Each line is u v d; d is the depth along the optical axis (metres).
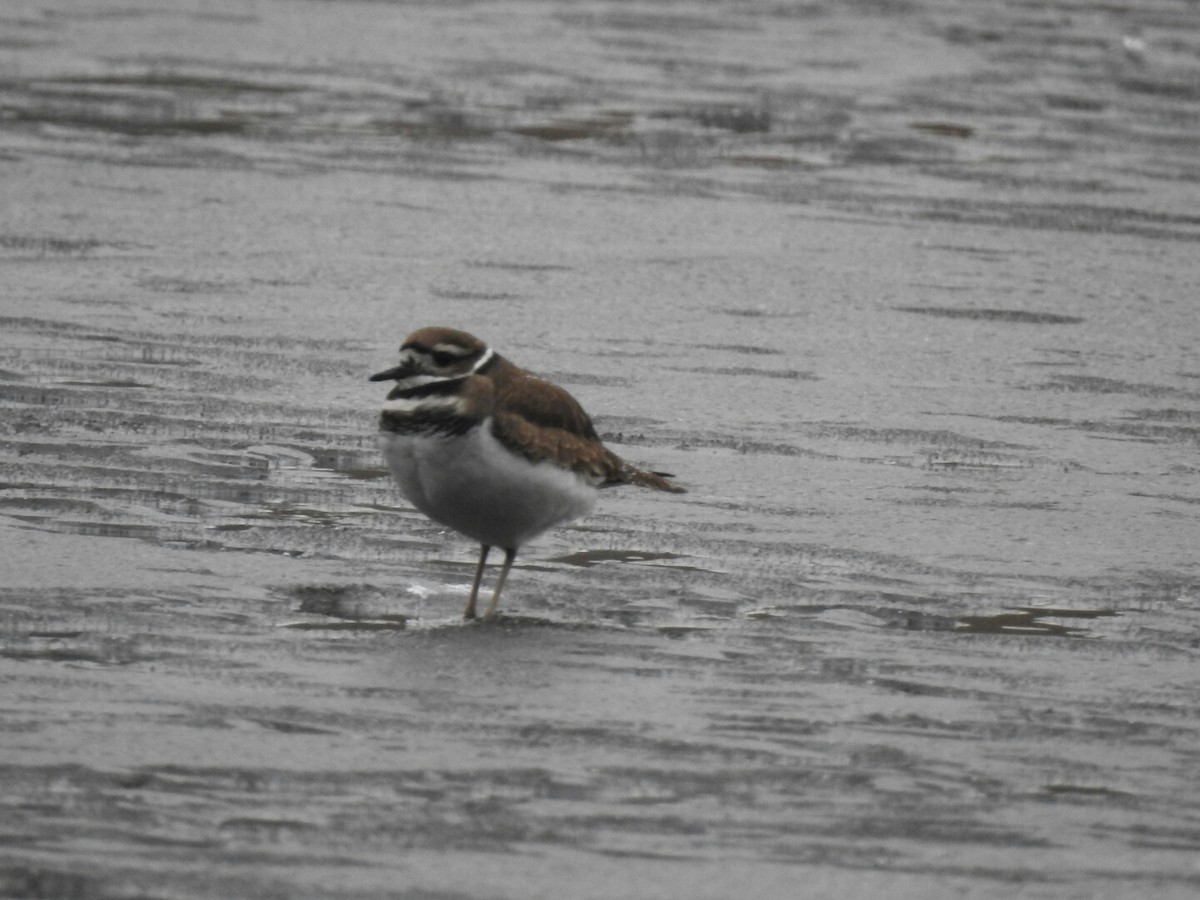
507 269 19.69
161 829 7.95
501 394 10.25
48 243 19.72
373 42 34.06
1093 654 10.55
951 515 13.01
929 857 8.01
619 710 9.42
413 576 11.42
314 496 12.88
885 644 10.59
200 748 8.74
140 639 10.10
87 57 31.08
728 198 23.84
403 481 10.42
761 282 19.70
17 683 9.41
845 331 17.97
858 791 8.62
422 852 7.84
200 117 27.06
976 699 9.80
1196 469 14.33
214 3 37.53
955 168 26.27
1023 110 30.69
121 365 15.69
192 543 11.78
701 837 8.09
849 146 27.36
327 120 27.33
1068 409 15.79
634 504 12.95
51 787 8.28
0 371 15.32
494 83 30.59
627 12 39.25
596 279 19.45
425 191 23.31
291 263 19.45
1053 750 9.18
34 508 12.27
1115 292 19.95
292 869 7.65
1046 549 12.38
